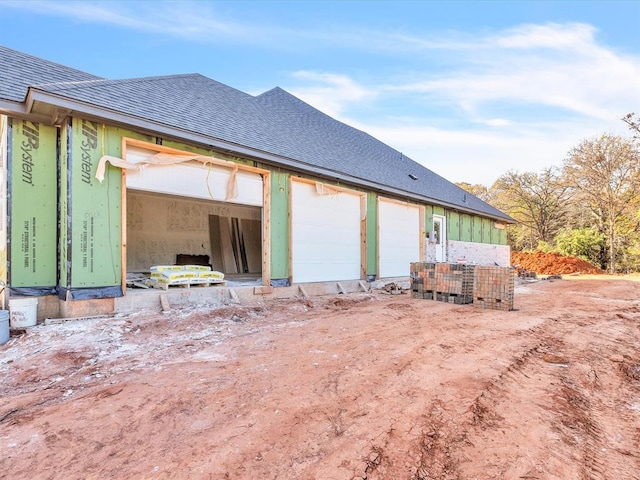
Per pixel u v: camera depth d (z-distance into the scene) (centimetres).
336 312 707
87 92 602
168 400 295
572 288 1236
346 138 1486
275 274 866
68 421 264
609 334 548
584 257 2281
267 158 825
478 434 243
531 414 276
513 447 229
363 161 1286
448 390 311
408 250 1324
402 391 309
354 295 956
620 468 217
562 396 312
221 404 287
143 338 494
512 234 3120
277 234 874
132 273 1040
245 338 494
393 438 234
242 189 819
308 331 533
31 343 457
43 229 601
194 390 314
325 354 416
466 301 800
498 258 1983
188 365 383
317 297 903
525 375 362
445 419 260
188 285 723
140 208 1123
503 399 301
